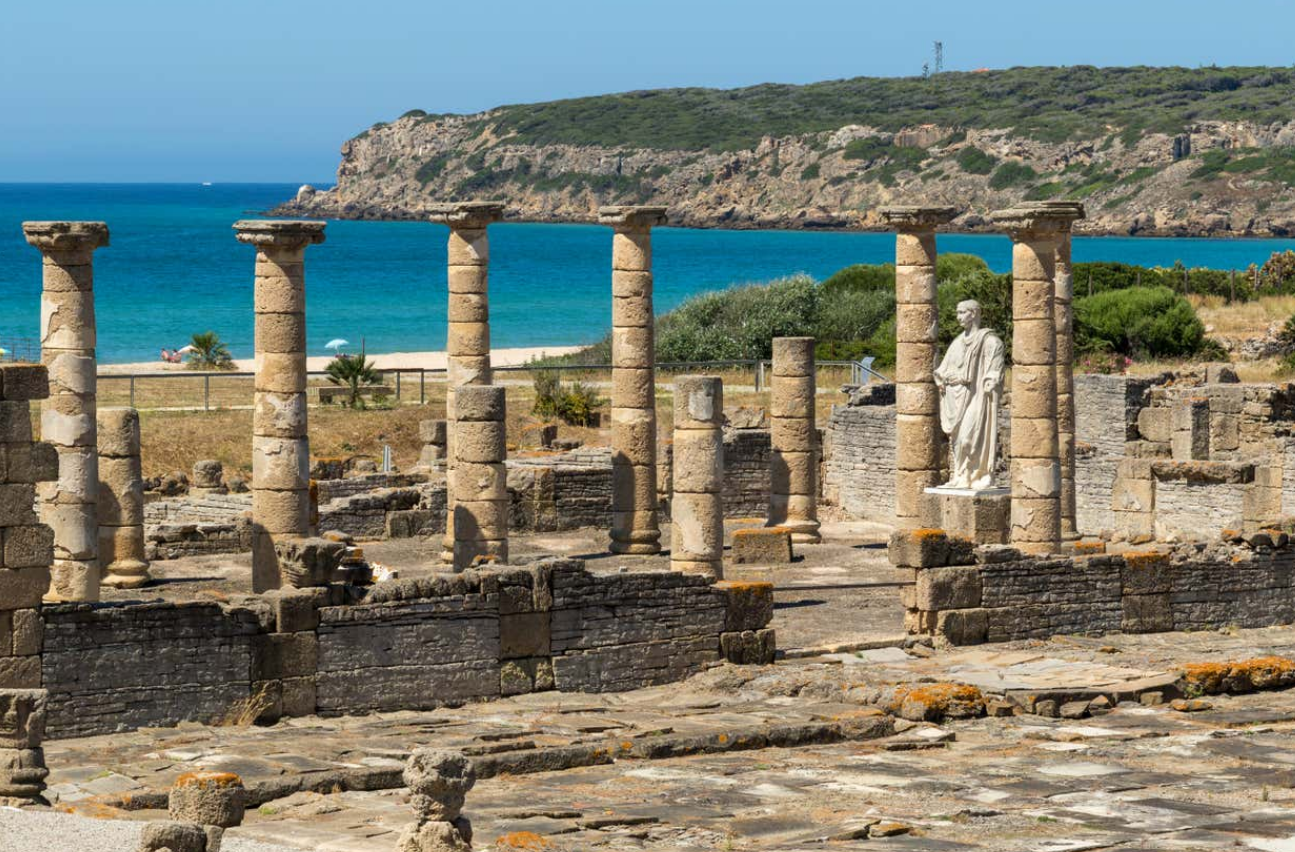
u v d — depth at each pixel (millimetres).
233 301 168250
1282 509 54344
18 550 28969
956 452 46438
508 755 26594
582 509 55188
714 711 31984
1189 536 54688
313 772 25250
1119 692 32562
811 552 51281
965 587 38625
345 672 31828
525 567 34000
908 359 48656
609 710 32469
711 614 35906
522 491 54375
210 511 54219
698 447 42344
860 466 62125
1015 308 44812
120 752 27625
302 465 41594
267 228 40625
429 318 151875
